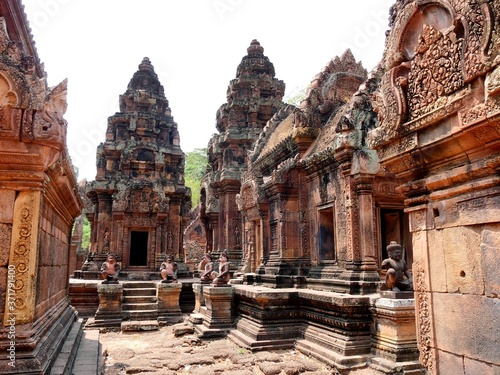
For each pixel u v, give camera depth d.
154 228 22.30
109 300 15.73
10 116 4.78
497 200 3.40
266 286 13.32
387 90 4.58
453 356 3.86
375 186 11.04
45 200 5.79
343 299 9.12
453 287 3.89
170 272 17.17
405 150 4.30
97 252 22.02
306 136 13.70
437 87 3.93
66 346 6.96
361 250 10.66
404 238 12.59
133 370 8.82
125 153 23.42
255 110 24.38
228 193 23.27
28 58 5.97
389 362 8.15
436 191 4.11
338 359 8.60
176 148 25.36
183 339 12.54
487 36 3.32
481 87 3.43
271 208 14.45
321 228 12.55
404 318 8.30
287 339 10.77
